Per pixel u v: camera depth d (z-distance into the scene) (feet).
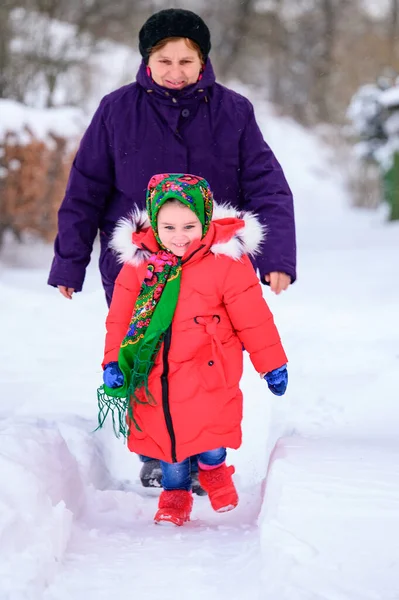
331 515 11.55
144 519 14.97
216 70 172.65
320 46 188.85
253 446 18.47
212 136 16.26
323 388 21.08
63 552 12.24
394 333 28.76
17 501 11.98
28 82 71.56
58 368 24.88
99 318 33.06
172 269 13.88
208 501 16.08
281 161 156.87
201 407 13.61
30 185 51.26
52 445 14.43
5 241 55.98
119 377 13.94
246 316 13.89
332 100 186.39
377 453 14.49
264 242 16.06
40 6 72.43
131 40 111.65
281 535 11.01
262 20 180.24
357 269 51.78
